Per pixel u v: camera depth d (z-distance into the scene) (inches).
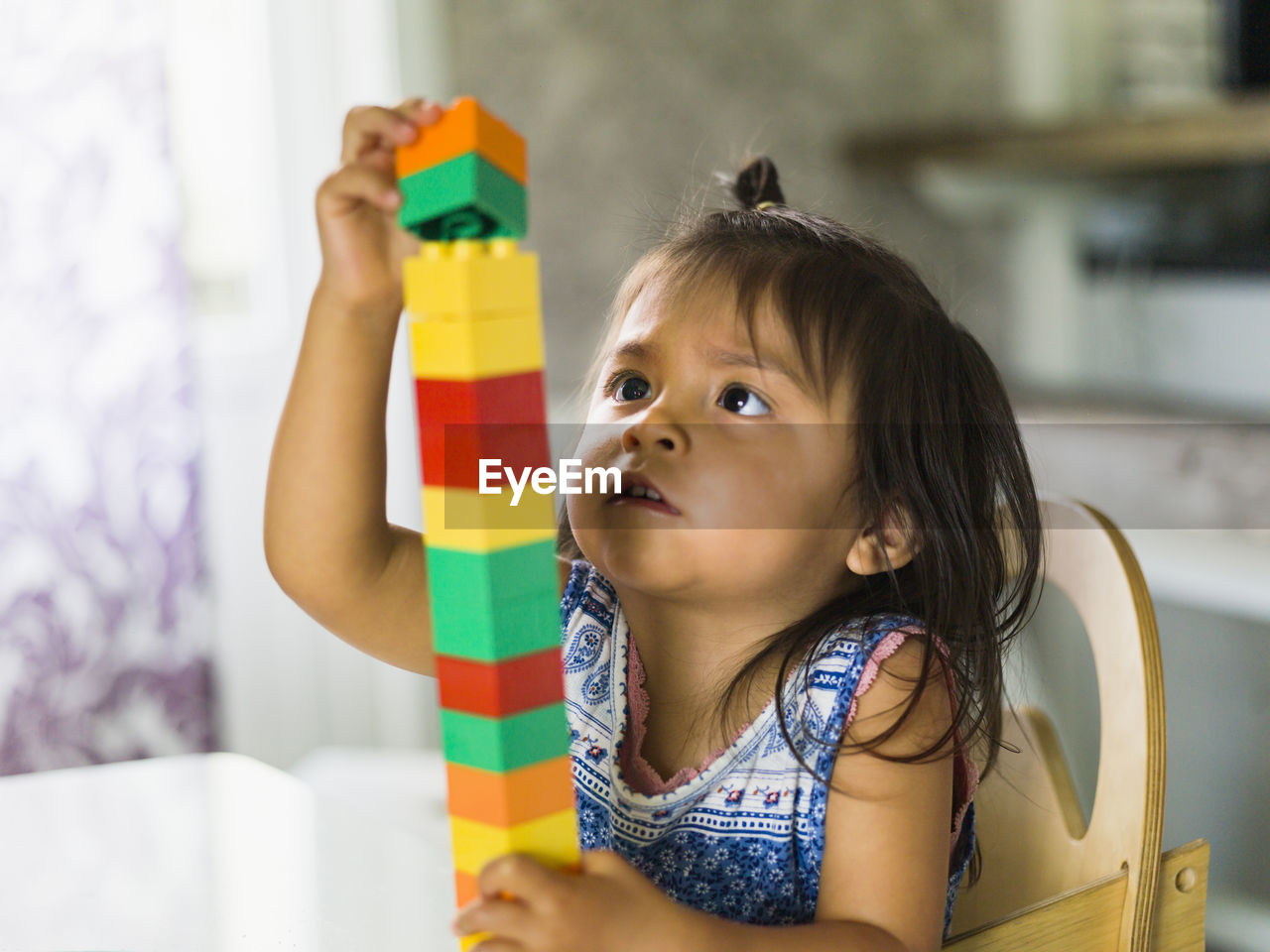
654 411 25.0
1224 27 99.6
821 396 25.3
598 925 17.5
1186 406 89.9
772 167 33.9
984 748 31.8
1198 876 29.6
